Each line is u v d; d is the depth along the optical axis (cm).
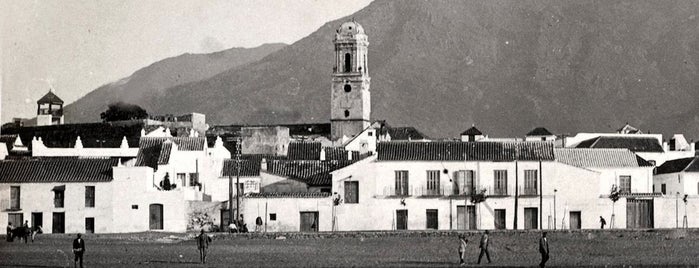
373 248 10375
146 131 18988
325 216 13025
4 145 15825
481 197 13100
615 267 8631
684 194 13862
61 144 18112
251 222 12925
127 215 12750
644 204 13350
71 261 9156
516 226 12975
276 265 8775
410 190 13212
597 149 15188
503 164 13225
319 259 9288
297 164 14400
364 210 13125
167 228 12738
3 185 12838
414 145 13412
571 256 9656
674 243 10788
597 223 13200
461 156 13262
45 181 12800
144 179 12769
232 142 18862
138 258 9406
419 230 12444
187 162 14612
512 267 8562
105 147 17500
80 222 12762
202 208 13012
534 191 13200
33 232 11400
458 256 9581
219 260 9206
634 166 14862
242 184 14700
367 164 13188
